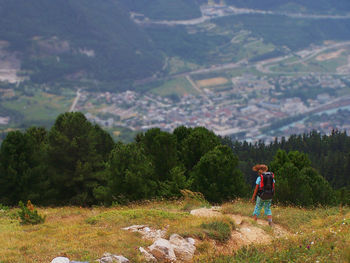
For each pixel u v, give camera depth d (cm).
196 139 3316
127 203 2370
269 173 1398
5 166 2928
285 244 1010
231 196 2650
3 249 1097
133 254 970
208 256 962
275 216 1524
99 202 2911
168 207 1850
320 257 853
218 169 2670
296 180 2262
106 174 2755
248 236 1230
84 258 927
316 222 1438
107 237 1119
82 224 1409
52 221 1694
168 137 3105
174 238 1086
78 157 3281
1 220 1808
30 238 1256
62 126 3384
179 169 2738
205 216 1462
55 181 3200
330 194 2456
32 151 3114
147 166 2775
